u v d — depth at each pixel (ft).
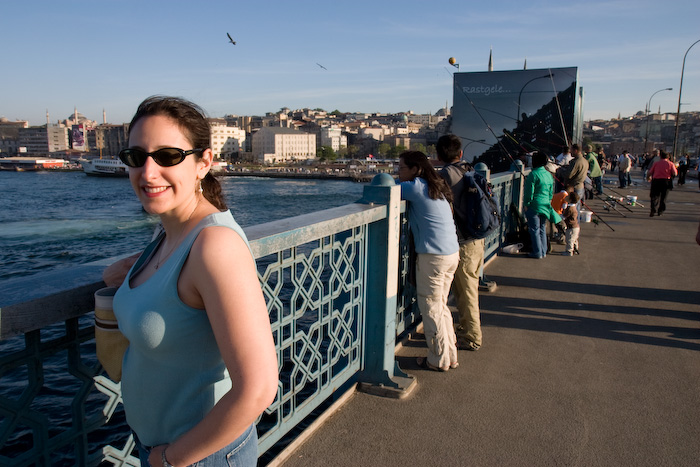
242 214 197.98
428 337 11.91
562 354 13.08
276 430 8.27
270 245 6.96
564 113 43.24
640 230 32.76
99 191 293.43
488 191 12.71
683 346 13.64
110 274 4.73
